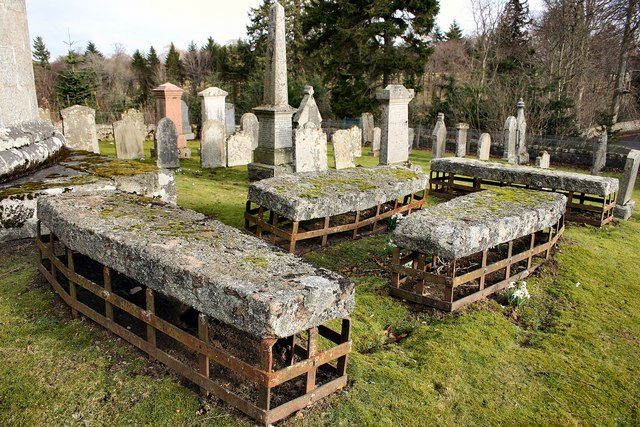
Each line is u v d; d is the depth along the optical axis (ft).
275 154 35.01
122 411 9.32
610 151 61.21
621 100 85.87
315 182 21.65
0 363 10.68
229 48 142.41
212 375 10.24
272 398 9.72
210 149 40.73
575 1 75.36
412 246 15.10
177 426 8.94
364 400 10.19
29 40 23.63
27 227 18.35
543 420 10.34
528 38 100.01
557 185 27.89
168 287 9.80
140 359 10.94
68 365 10.68
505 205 18.28
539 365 12.48
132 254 10.48
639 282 18.78
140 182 21.86
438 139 49.75
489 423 10.08
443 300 14.88
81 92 92.32
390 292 15.90
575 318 15.37
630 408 11.04
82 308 12.26
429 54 85.56
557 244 22.18
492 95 72.74
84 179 20.20
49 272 14.30
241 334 12.09
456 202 18.43
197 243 10.95
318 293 8.91
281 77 34.47
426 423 9.81
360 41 82.84
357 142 52.54
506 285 16.96
